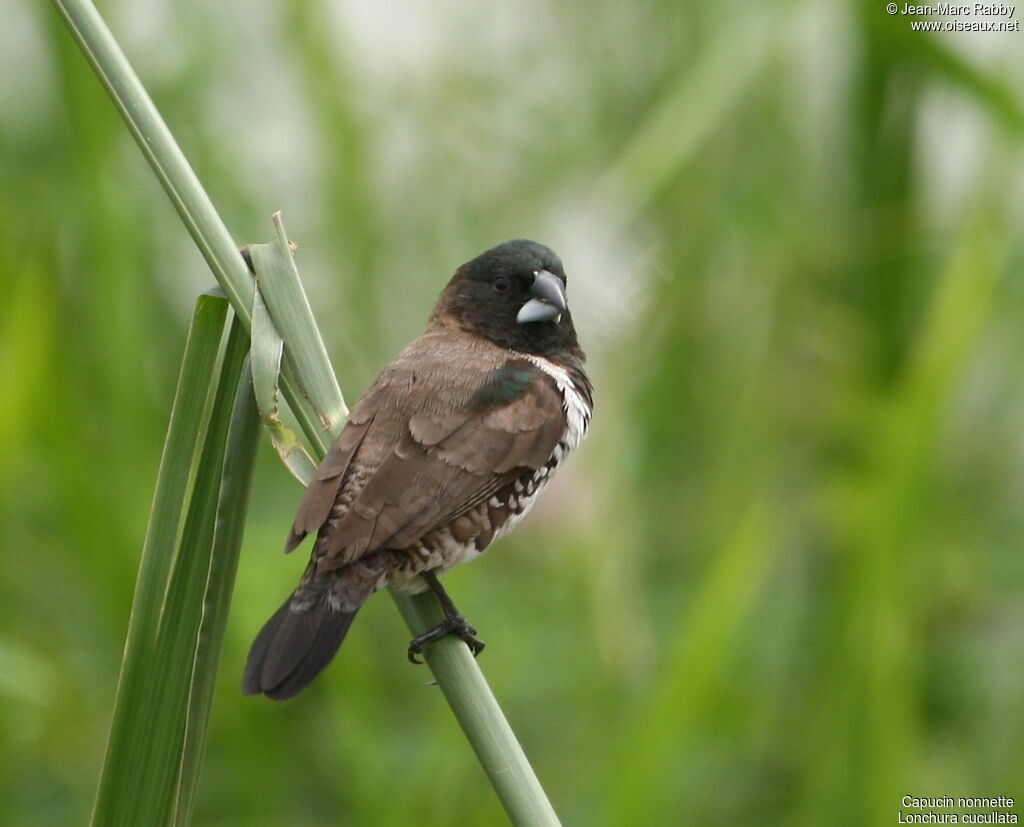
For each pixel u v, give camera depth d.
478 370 7.88
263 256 6.54
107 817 6.06
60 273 10.68
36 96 11.42
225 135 11.95
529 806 5.86
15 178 11.07
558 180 12.51
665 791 9.95
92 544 10.16
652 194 10.88
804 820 10.16
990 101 10.69
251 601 10.35
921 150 11.70
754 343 11.88
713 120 10.63
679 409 11.79
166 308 11.90
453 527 7.20
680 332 11.77
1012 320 11.66
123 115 6.43
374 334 11.72
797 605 11.25
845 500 10.82
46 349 9.84
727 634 9.39
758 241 11.98
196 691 6.12
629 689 10.45
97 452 10.35
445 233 12.19
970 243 10.33
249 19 11.97
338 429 6.91
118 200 10.73
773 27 10.76
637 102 12.45
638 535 11.30
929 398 10.11
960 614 11.65
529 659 10.62
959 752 11.18
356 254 11.64
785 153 12.07
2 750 10.00
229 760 10.41
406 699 11.00
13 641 10.26
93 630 10.70
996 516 12.10
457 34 12.64
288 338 6.62
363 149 11.62
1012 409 12.16
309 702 10.77
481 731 6.02
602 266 11.66
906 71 11.36
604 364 11.37
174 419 6.20
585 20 12.68
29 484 10.68
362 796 9.93
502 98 12.66
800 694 11.02
